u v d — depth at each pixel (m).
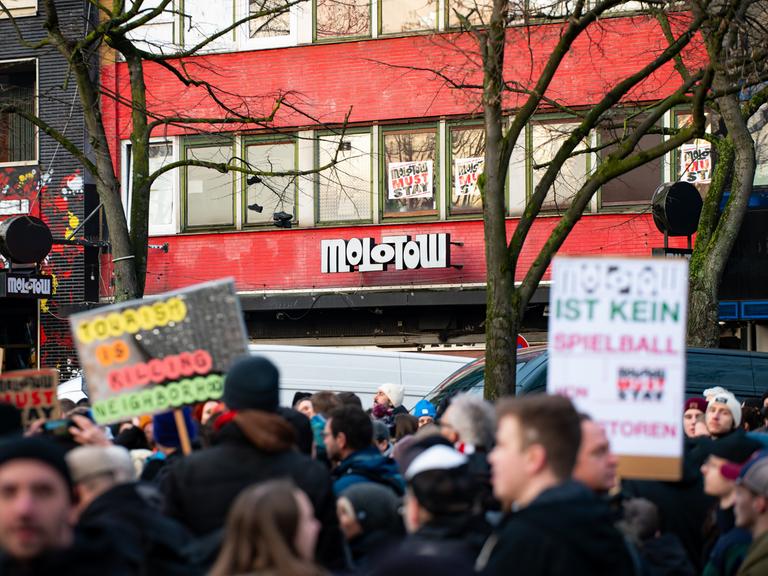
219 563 3.55
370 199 23.62
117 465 4.82
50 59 24.62
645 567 5.08
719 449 6.04
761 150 20.88
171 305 6.47
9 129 25.05
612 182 22.58
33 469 3.72
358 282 23.50
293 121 23.97
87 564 3.85
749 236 20.97
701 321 15.58
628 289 5.58
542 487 4.11
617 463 5.53
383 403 12.41
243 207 24.23
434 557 3.29
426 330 23.55
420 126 23.41
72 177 24.47
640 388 5.55
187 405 6.48
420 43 23.00
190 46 24.30
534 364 14.28
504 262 10.70
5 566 3.72
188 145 24.41
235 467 5.19
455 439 6.18
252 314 24.44
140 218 15.13
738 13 11.84
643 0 11.40
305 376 17.77
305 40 23.95
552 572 3.92
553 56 10.86
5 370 24.70
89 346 6.45
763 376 14.30
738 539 5.57
